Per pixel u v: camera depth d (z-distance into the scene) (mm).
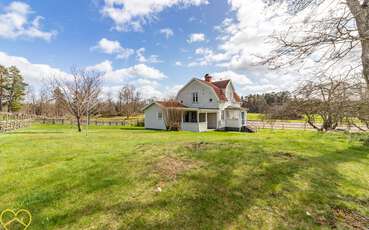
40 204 3318
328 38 3213
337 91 4730
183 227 2775
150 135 14812
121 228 2729
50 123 32969
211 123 25438
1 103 44906
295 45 3504
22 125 22984
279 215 3137
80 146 8000
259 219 3014
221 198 3566
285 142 8773
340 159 6332
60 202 3383
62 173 4703
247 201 3494
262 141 9000
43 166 5246
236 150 6629
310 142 9016
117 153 6438
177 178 4340
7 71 45844
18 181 4254
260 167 5059
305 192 3873
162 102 23484
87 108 18406
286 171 4840
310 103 5984
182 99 26484
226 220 2959
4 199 3494
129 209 3174
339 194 3908
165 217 2986
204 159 5594
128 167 5000
